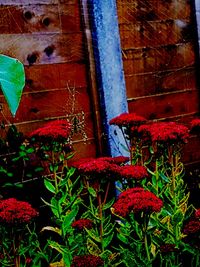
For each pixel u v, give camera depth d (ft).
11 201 3.37
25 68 5.14
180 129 4.04
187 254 4.02
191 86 6.31
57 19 5.33
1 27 4.99
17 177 5.11
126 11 5.75
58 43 5.34
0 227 3.74
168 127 4.07
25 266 3.77
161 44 6.04
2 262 3.54
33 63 5.19
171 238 3.96
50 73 5.30
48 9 5.27
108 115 5.50
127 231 3.85
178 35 6.18
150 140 4.53
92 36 5.47
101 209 3.87
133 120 4.48
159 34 6.02
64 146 4.43
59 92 5.36
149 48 5.94
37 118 5.23
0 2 4.98
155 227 3.55
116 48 5.54
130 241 3.84
